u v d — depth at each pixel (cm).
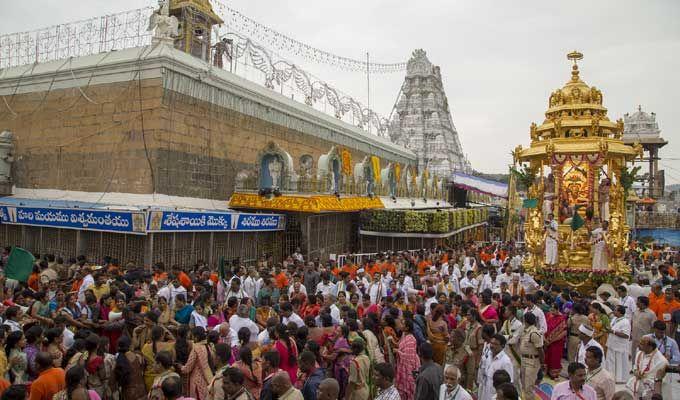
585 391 660
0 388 658
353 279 1673
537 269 1980
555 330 1155
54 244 2039
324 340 945
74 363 714
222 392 677
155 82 2155
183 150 2261
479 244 3662
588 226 2005
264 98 2867
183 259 1933
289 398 613
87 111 2331
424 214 3166
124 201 2120
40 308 1034
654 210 5953
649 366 842
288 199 2380
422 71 7112
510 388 577
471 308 1072
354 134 4284
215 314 1088
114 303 1027
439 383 757
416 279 1747
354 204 2925
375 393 853
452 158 7231
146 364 794
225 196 2538
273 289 1412
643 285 1538
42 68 2541
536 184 2158
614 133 2047
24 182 2530
